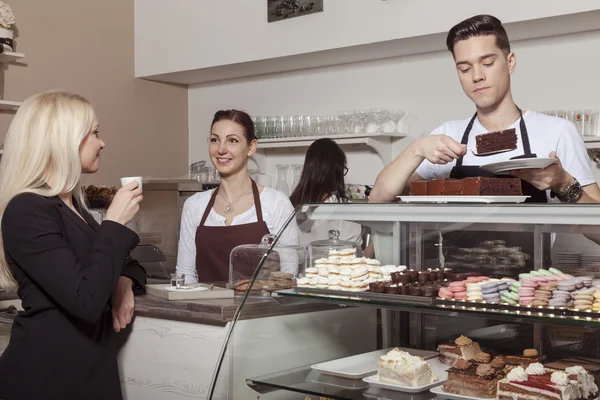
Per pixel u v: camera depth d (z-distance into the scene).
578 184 1.95
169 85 5.64
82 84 5.02
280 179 4.85
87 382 1.86
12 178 1.84
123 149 5.28
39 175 1.84
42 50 4.77
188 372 1.96
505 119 2.30
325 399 1.61
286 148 5.22
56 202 1.84
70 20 4.94
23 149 1.84
